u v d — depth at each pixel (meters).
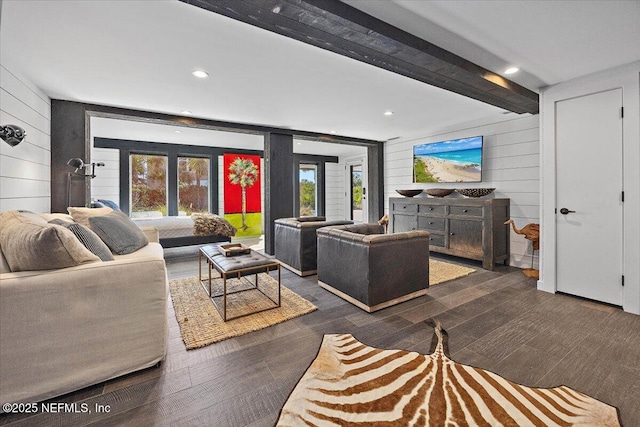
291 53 2.43
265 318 2.52
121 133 5.69
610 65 2.69
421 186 5.72
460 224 4.56
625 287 2.72
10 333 1.45
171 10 1.84
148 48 2.32
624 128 2.72
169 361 1.91
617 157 2.77
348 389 1.62
